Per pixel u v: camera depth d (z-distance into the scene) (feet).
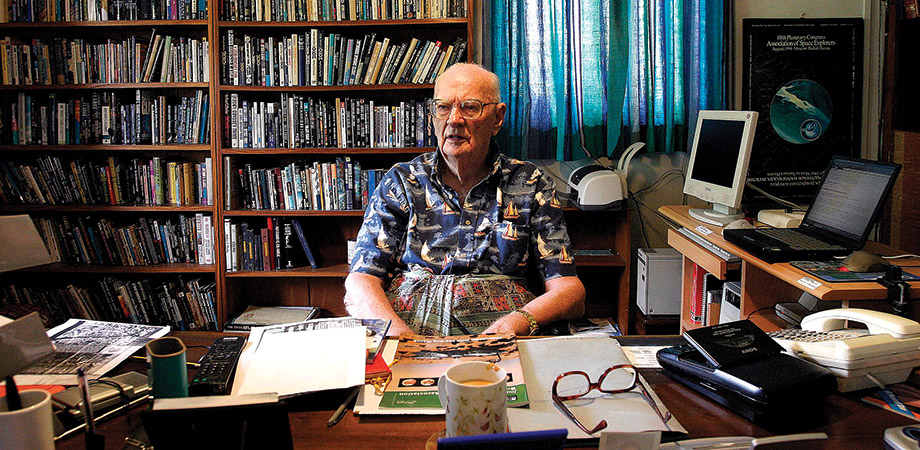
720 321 9.08
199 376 3.76
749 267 7.96
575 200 10.98
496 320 6.18
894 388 3.92
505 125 11.30
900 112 11.13
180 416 2.81
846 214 7.69
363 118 10.56
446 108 6.49
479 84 6.51
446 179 6.91
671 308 10.93
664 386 3.94
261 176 10.76
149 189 10.75
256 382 3.79
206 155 11.21
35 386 3.79
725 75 11.50
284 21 10.35
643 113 11.41
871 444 3.25
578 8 11.09
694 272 9.82
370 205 6.98
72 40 10.52
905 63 11.02
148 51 10.44
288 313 11.23
